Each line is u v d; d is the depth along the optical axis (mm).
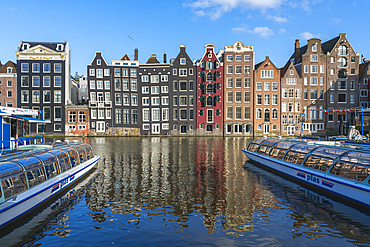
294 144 15234
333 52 50406
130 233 7293
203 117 51875
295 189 11680
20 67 50094
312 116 50625
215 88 51688
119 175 14242
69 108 50875
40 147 13078
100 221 8125
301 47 55312
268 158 16312
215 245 6641
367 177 9602
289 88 50750
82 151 15359
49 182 10258
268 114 51094
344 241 6910
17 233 7352
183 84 52469
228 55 51469
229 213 8766
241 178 13672
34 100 50562
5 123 16875
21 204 8250
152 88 52938
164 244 6688
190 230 7480
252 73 51344
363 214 8758
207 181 12992
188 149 26703
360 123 39188
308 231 7480
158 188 11680
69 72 54312
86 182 12758
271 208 9258
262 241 6871
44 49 50344
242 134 51250
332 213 8828
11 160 9375
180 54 52344
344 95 50594
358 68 50406
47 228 7660
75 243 6770
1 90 50375
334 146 13477
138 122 52625
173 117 52531
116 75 51969
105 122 51562
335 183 10562
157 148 27672
